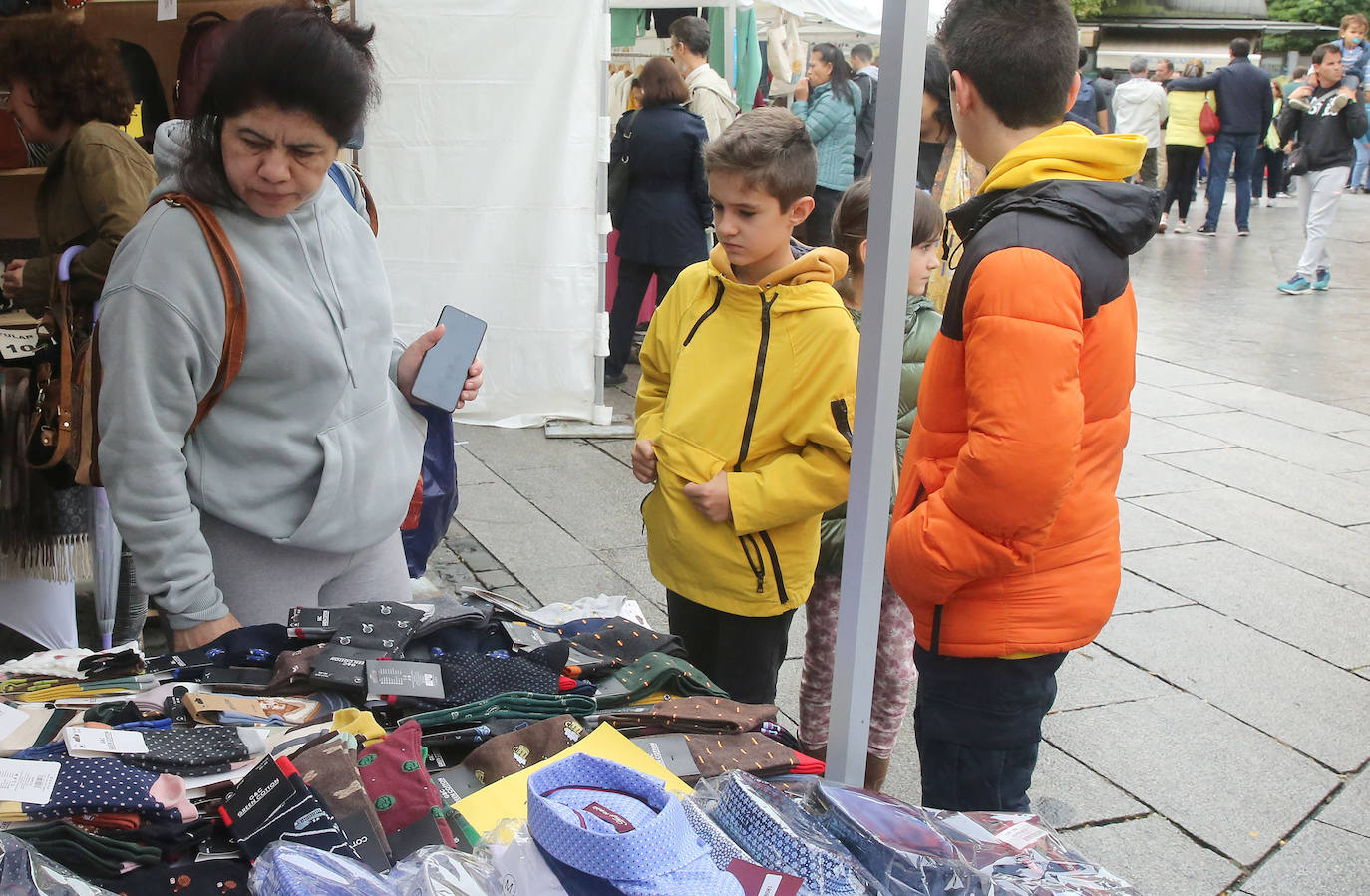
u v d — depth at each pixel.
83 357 2.78
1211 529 5.05
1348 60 12.70
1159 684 3.69
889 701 2.81
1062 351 1.70
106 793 1.28
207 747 1.41
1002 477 1.71
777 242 2.35
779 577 2.42
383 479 2.09
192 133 1.82
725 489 2.33
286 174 1.77
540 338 6.04
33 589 3.15
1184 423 6.70
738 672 2.49
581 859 1.11
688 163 6.54
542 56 5.68
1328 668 3.82
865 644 1.58
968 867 1.32
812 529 2.48
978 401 1.73
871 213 1.48
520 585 4.17
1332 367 8.09
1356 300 10.55
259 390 1.92
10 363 2.92
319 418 1.97
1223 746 3.34
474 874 1.21
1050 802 3.02
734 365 2.38
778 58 10.34
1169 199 15.19
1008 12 1.85
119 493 1.85
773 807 1.32
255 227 1.87
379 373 2.07
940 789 2.06
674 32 7.63
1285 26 40.34
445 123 5.74
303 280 1.93
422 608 1.82
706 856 1.16
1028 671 1.94
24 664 1.79
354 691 1.61
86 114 3.01
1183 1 41.03
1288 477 5.77
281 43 1.68
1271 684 3.71
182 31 4.12
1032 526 1.76
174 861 1.30
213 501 1.93
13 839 1.17
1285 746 3.35
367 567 2.18
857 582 1.56
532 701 1.63
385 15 5.60
